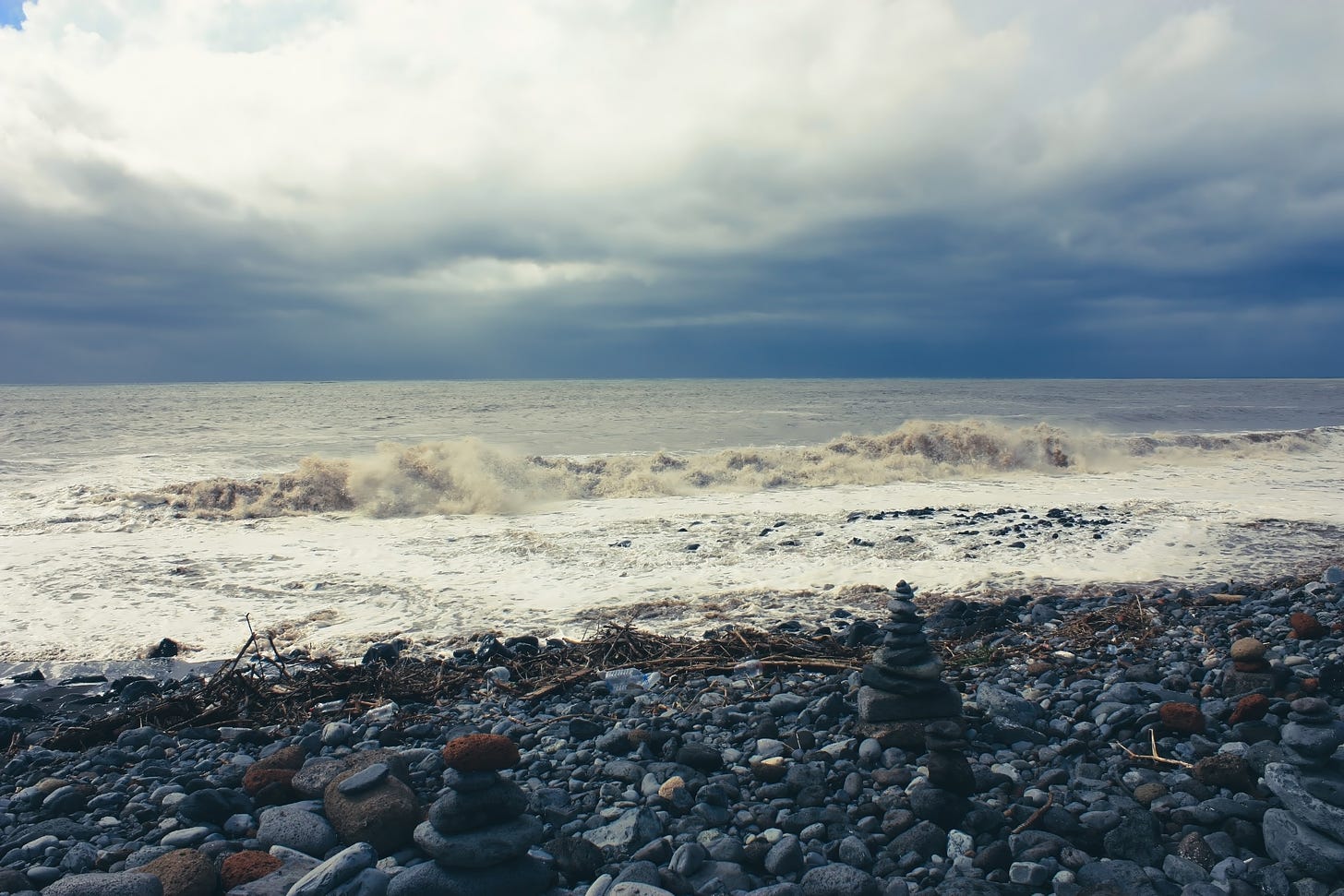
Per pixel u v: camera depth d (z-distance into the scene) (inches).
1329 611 339.3
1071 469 920.3
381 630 368.5
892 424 1498.5
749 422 1565.0
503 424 1517.0
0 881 150.9
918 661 214.7
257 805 189.8
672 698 265.9
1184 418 1680.6
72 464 912.3
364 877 148.2
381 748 224.4
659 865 161.9
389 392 3410.4
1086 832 166.6
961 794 181.8
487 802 156.4
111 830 184.4
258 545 550.9
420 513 670.5
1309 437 1144.8
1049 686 264.1
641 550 522.6
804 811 180.2
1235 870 150.6
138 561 503.2
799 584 433.4
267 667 321.4
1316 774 169.6
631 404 2244.1
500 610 396.2
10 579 454.9
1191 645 300.8
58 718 276.8
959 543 523.8
